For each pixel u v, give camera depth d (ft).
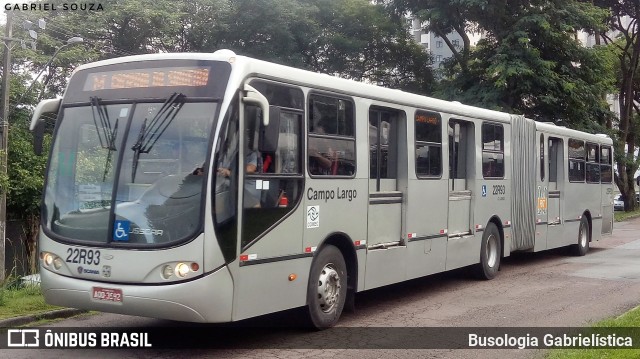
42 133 25.71
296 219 25.38
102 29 79.66
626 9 114.83
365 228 29.84
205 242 21.48
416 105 34.12
